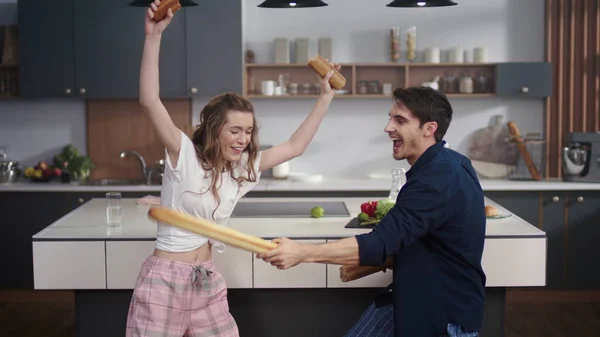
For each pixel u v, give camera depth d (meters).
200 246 2.74
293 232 3.33
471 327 2.34
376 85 5.66
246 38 5.83
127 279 3.30
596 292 5.32
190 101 5.87
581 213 5.26
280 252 2.09
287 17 5.82
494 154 5.80
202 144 2.66
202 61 5.48
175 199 2.64
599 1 5.61
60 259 3.30
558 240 5.28
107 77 5.50
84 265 3.30
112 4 5.45
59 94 5.52
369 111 5.89
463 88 5.65
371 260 2.21
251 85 5.77
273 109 5.91
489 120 5.86
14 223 5.37
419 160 2.36
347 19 5.82
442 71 5.80
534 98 5.83
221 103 2.59
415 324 2.33
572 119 5.74
